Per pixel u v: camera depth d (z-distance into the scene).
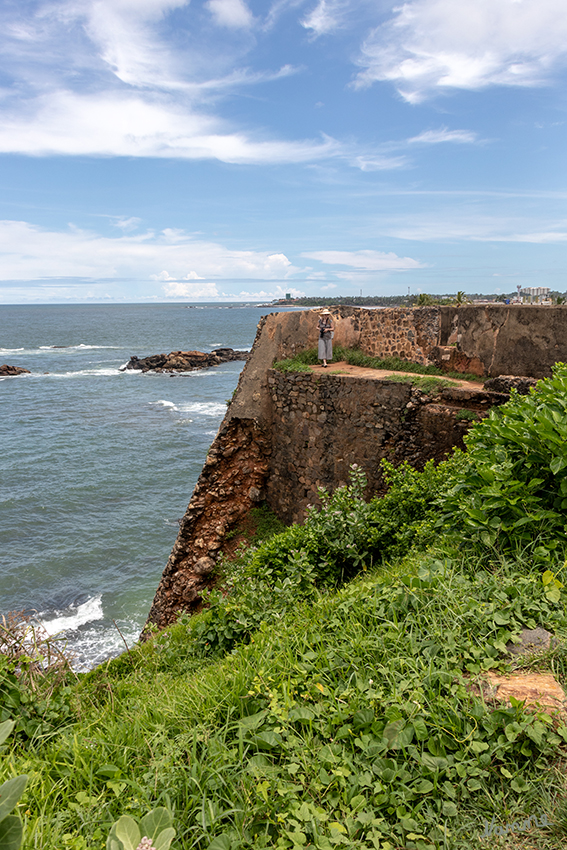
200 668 4.73
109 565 16.98
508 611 3.15
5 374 55.62
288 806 2.16
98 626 13.80
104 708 3.57
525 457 4.14
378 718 2.55
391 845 1.99
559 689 2.55
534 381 7.94
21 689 3.35
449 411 8.45
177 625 6.41
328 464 10.34
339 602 4.00
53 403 41.16
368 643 3.11
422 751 2.33
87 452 28.45
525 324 8.83
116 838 1.63
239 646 4.16
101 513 20.89
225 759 2.44
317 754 2.44
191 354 60.97
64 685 3.86
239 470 11.62
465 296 39.50
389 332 11.68
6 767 2.49
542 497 4.01
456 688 2.59
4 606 14.72
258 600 5.08
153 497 22.48
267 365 11.62
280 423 11.39
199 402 41.38
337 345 12.44
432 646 2.94
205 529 11.25
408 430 8.98
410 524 5.80
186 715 2.97
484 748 2.24
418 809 2.13
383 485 9.36
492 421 4.70
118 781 2.40
